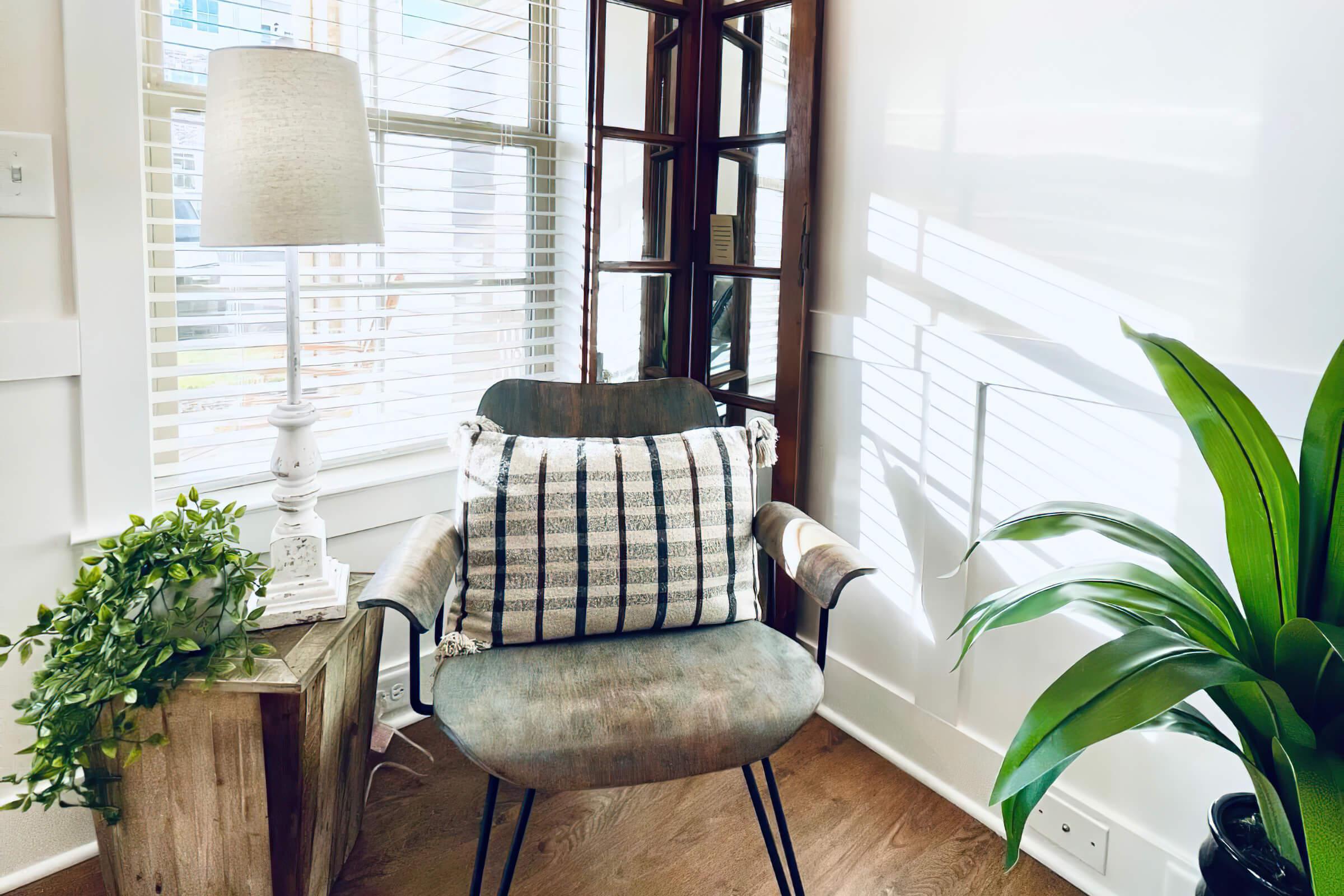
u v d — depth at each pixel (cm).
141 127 151
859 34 184
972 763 180
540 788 118
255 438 183
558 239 232
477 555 151
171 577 126
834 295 197
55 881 155
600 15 192
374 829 172
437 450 214
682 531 156
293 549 148
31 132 140
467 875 161
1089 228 149
